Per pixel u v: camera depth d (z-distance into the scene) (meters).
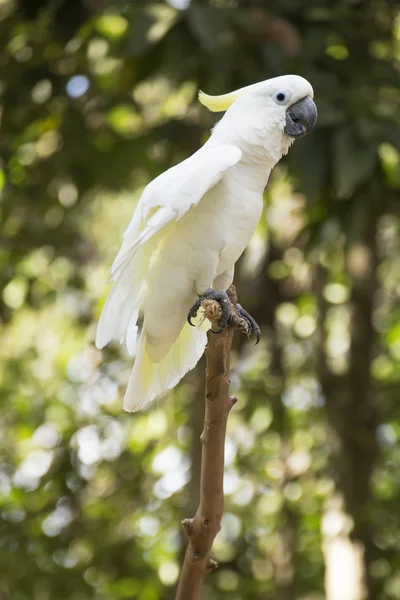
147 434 14.27
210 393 4.91
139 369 6.26
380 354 14.95
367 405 13.03
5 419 15.08
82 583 12.91
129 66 10.23
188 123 11.25
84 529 13.38
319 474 14.35
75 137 11.05
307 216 10.44
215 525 4.98
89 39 10.57
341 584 12.77
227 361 4.91
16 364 14.91
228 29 9.17
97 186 12.03
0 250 12.41
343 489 12.91
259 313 13.50
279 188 12.67
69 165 11.27
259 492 14.35
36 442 14.48
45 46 10.55
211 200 5.95
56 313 14.71
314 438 14.52
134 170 11.90
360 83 9.56
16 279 12.81
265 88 6.34
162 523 14.04
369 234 11.74
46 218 12.55
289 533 14.02
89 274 14.27
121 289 5.82
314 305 13.96
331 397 13.11
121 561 13.73
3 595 12.56
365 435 12.82
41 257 13.09
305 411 14.38
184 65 9.22
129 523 14.10
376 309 14.62
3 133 11.14
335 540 12.87
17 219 12.52
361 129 8.61
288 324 13.95
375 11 10.22
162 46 9.66
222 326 5.30
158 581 13.80
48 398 14.68
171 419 14.17
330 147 8.80
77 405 14.66
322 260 12.54
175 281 6.05
